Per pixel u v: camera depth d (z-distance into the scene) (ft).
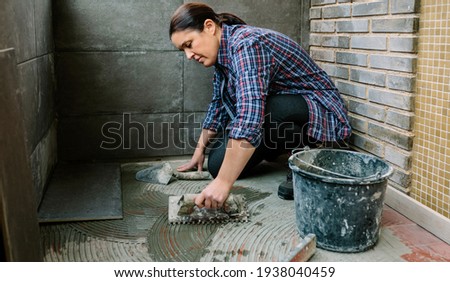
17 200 4.32
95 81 9.30
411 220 6.75
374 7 7.54
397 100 7.11
